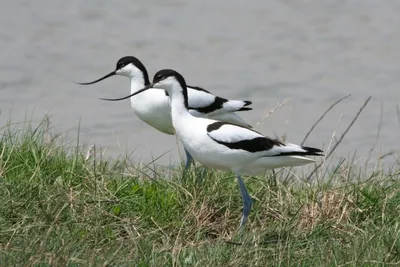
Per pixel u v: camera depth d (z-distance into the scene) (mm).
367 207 10398
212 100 13078
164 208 10242
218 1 29094
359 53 24453
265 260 9008
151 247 9094
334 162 15125
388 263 8734
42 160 10648
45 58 23312
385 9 28406
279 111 19484
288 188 10922
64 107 19375
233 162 10211
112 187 10461
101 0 28766
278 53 24422
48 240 8625
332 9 28406
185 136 10391
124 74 13055
